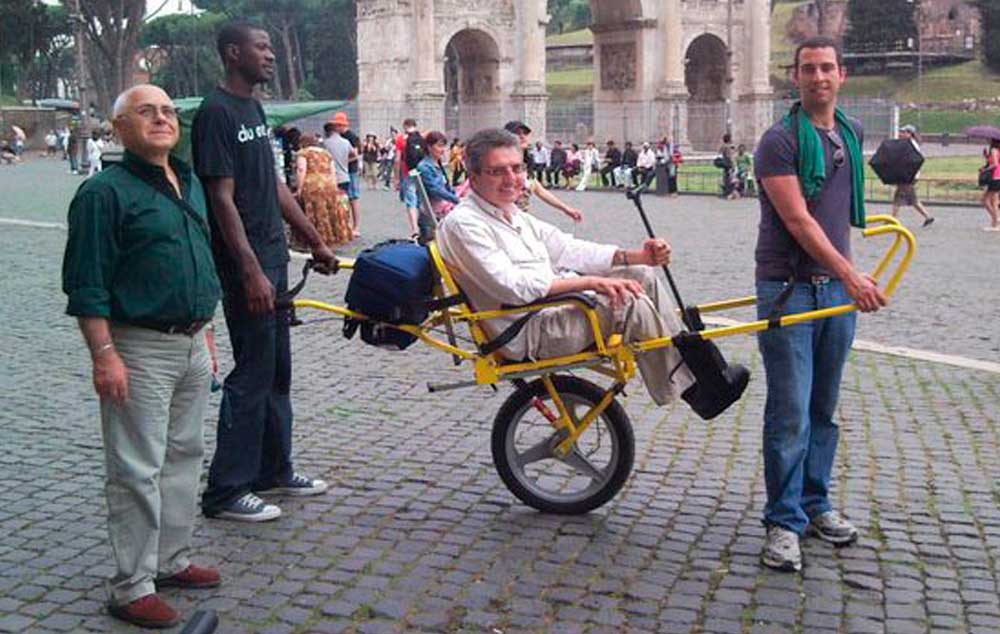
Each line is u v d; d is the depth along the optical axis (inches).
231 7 5152.6
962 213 1421.0
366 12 2824.8
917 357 536.4
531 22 2817.4
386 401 457.1
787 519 293.6
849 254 297.9
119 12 3102.9
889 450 390.9
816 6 4451.3
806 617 264.4
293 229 342.6
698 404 302.8
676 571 289.0
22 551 301.0
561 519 324.5
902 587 280.5
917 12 4357.8
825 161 287.6
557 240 316.8
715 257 922.1
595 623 260.7
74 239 249.1
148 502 257.9
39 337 590.2
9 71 4645.7
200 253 261.4
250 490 327.9
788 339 290.2
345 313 315.9
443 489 349.7
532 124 2837.1
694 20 3004.4
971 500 341.4
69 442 402.3
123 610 260.1
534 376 315.3
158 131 253.6
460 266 306.2
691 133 3090.6
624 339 301.4
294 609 266.7
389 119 2780.5
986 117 3742.6
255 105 320.5
